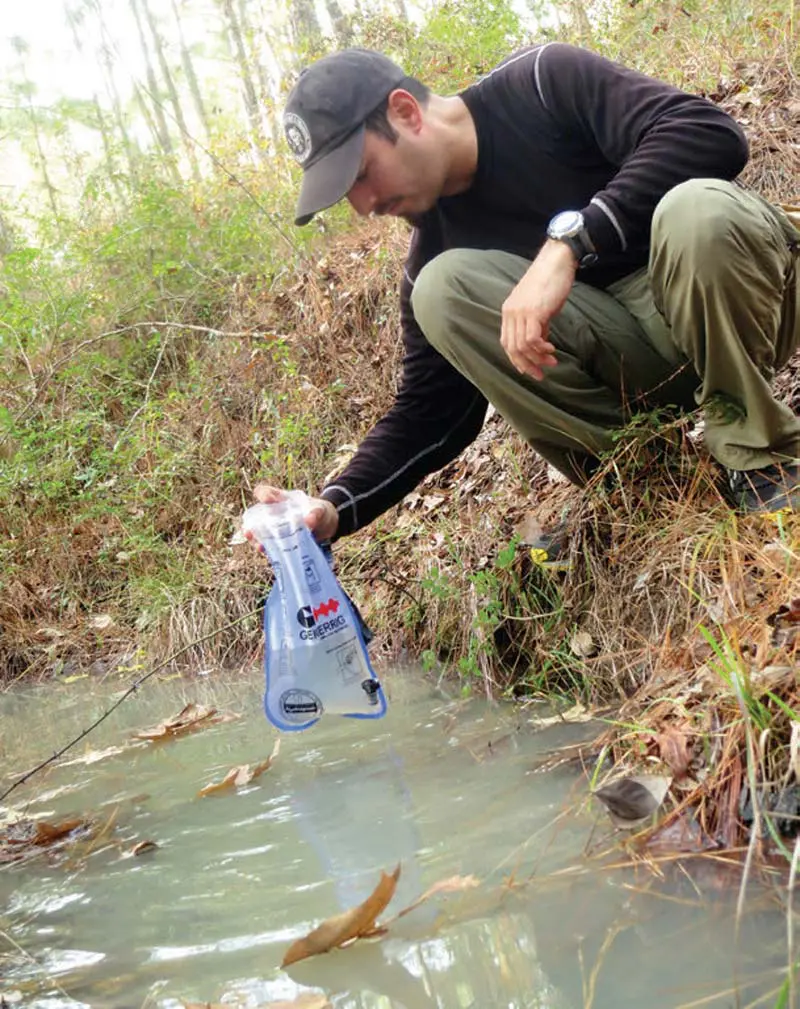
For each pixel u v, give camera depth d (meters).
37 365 6.10
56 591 4.61
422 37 6.26
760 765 1.39
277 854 1.70
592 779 1.65
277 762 2.24
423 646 2.94
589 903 1.31
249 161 7.32
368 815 1.79
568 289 2.04
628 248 2.18
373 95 2.12
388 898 1.31
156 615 3.99
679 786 1.49
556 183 2.28
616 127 2.17
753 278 2.01
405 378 2.48
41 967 1.42
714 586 1.98
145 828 1.96
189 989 1.29
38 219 7.31
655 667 1.93
